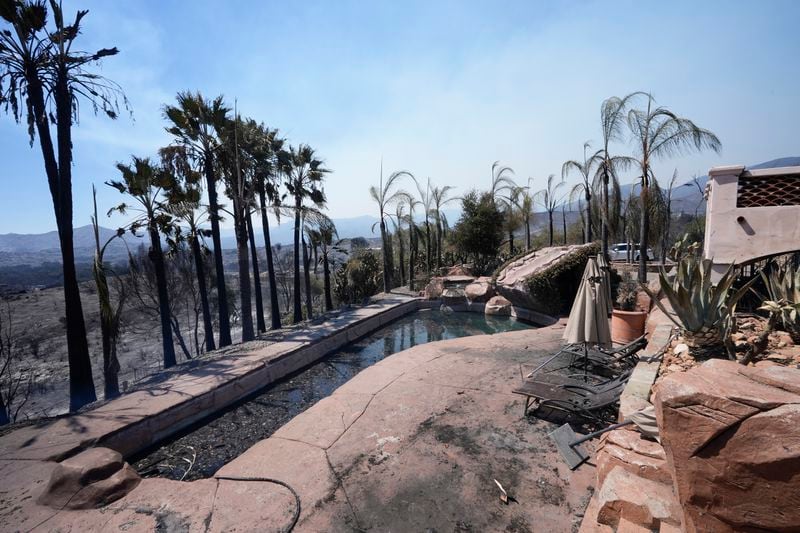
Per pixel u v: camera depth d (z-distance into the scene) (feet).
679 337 16.71
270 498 12.91
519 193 100.42
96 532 11.55
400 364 26.78
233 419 23.76
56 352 62.44
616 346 26.09
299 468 14.61
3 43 26.89
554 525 10.99
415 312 59.62
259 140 49.14
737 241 18.61
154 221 41.32
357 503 12.41
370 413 19.03
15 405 46.68
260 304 53.47
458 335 45.52
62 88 28.35
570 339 18.83
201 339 79.30
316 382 30.42
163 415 21.52
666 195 64.08
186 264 61.16
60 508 12.73
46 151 28.66
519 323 49.60
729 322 13.15
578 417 17.47
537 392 17.19
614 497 9.60
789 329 13.42
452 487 12.96
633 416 11.63
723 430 5.97
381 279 86.69
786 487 5.36
